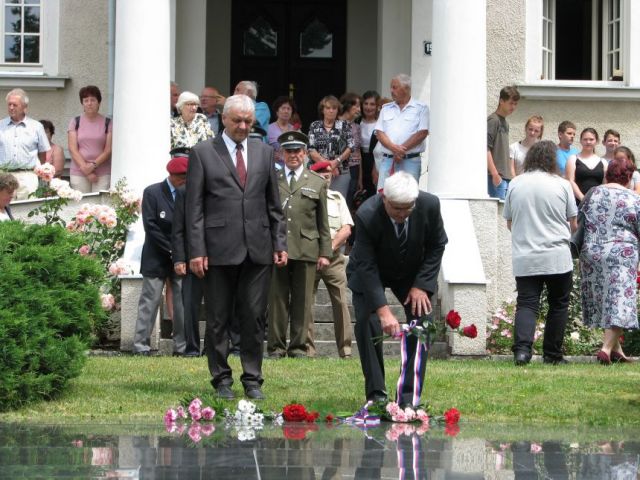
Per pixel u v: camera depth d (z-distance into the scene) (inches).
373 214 313.0
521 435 302.8
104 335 526.9
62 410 338.6
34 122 577.9
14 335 342.3
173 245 402.0
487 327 530.3
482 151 545.6
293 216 482.6
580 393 366.9
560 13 678.5
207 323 360.2
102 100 658.8
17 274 347.3
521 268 453.1
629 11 667.4
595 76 680.4
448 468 252.4
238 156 360.5
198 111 587.2
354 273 322.7
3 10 660.1
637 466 256.1
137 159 540.1
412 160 557.9
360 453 270.7
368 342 324.5
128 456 261.9
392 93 561.3
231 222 355.9
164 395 359.3
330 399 353.1
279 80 749.9
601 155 666.8
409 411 322.7
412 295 318.0
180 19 654.5
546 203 451.5
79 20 658.8
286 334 490.6
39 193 543.8
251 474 242.2
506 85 665.0
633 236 457.7
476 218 541.3
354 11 740.7
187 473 242.1
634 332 526.9
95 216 509.7
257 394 354.6
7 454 263.6
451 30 542.6
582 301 466.0
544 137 666.8
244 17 747.4
